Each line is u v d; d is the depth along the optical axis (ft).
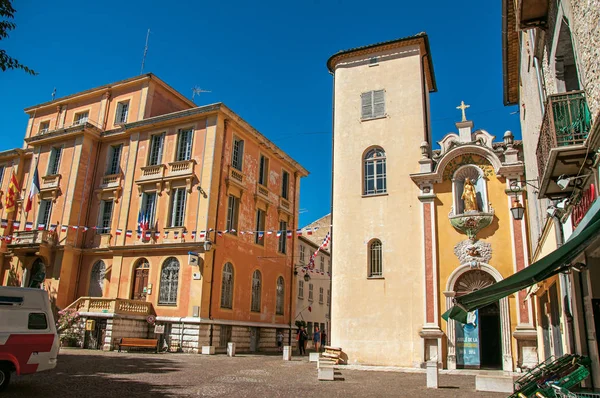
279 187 120.26
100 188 107.96
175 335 86.84
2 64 29.86
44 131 124.77
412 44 80.33
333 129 82.69
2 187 123.85
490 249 66.23
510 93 76.02
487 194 68.23
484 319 69.67
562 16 29.78
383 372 61.87
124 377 46.85
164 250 93.30
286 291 117.70
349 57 84.28
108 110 115.85
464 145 70.28
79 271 103.35
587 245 27.37
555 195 34.50
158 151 103.19
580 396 27.04
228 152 99.96
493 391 43.80
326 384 47.57
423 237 69.67
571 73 33.47
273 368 63.52
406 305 68.64
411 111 77.10
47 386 39.17
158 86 113.39
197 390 40.29
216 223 93.45
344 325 71.00
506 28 57.62
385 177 75.97
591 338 31.81
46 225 107.24
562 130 28.45
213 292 90.38
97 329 83.97
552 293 46.88
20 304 38.60
